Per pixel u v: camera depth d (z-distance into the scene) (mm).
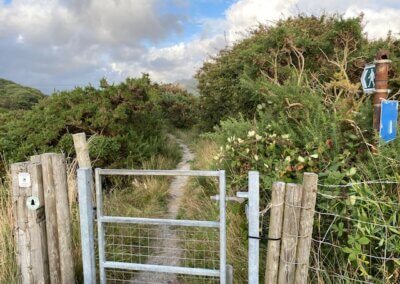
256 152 3432
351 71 5613
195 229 4137
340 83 4188
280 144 3404
